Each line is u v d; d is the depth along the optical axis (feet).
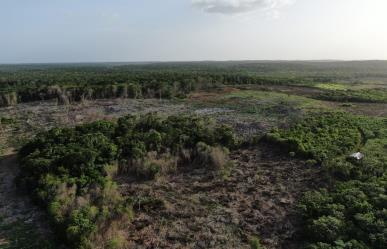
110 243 45.68
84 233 46.06
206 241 48.34
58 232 48.39
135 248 46.88
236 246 47.16
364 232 45.68
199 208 57.77
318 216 51.01
